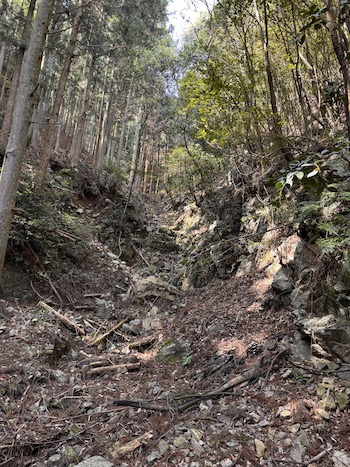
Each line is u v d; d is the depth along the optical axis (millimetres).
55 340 5203
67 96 24812
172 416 3217
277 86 5129
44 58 16422
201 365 4402
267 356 3805
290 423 2727
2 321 5344
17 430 3229
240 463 2424
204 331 5191
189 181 11828
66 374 4527
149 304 7277
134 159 18875
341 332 3256
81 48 16312
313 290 3891
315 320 3625
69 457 2830
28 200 7363
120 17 16359
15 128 5008
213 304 6121
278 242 5664
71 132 28984
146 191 25438
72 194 11734
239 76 4648
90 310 7105
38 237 6973
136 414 3379
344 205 3949
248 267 6395
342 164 3266
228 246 7238
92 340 5816
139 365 4855
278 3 4434
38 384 4117
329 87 3773
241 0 4703
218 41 6000
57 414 3584
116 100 22328
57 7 11062
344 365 3156
